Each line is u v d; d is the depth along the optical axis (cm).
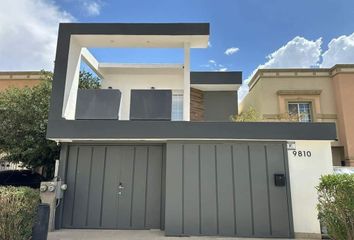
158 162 821
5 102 1064
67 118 827
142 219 793
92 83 1367
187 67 905
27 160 1066
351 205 513
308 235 715
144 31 877
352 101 1471
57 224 779
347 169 891
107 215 795
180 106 1168
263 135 743
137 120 782
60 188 789
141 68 1152
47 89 1098
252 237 712
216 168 750
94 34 865
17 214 508
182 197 734
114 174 816
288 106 1512
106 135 753
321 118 1489
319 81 1531
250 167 749
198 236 712
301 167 751
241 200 732
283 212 724
